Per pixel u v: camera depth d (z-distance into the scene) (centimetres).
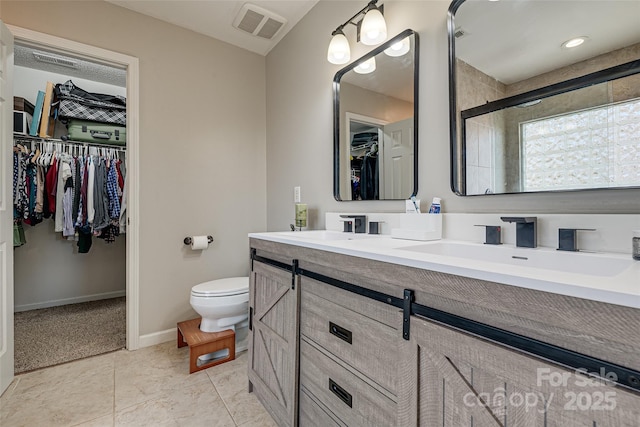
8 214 165
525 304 53
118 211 296
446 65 127
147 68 214
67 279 314
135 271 208
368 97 163
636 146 82
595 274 78
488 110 113
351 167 175
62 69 301
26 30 176
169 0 200
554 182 97
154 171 217
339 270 97
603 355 45
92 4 196
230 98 251
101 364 187
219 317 194
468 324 62
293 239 122
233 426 134
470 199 119
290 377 122
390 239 126
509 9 109
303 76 216
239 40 246
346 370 94
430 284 68
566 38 96
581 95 92
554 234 94
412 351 72
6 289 162
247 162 259
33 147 277
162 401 151
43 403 148
